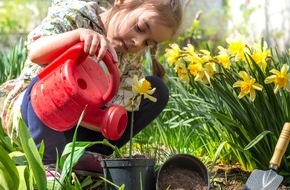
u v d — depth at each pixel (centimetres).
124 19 273
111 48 252
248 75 283
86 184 270
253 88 282
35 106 260
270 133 289
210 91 319
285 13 944
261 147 296
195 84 314
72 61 255
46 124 260
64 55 254
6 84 294
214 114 288
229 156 323
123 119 261
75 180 248
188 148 343
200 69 291
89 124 259
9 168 236
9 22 870
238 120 297
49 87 255
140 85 270
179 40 569
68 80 250
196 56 293
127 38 275
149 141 358
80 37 252
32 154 235
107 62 250
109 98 254
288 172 295
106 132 255
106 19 280
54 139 266
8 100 281
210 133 330
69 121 256
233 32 878
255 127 295
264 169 301
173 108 361
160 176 253
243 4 971
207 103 317
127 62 292
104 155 296
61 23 274
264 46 294
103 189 276
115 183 243
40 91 258
